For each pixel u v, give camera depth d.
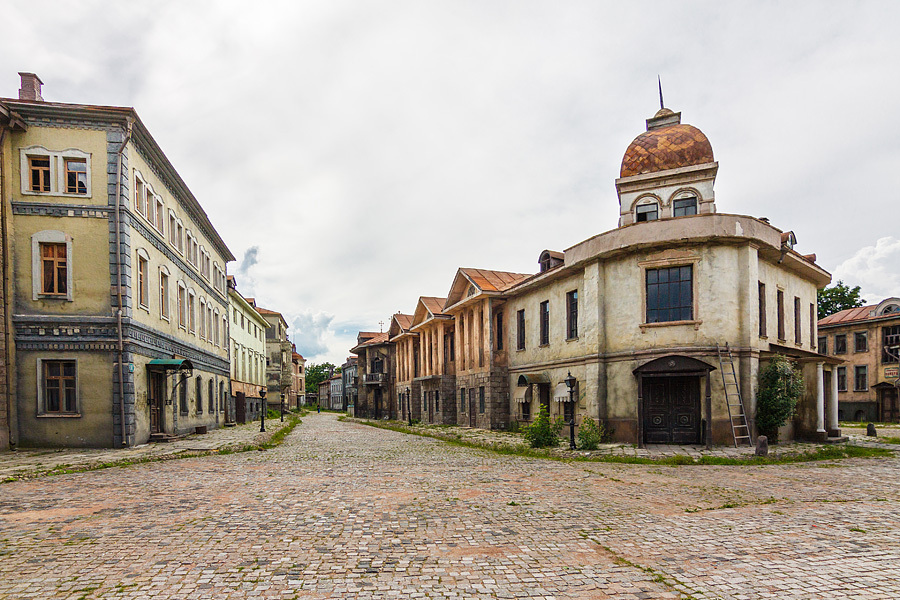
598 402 20.05
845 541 7.03
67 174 18.91
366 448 20.17
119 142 19.11
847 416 43.81
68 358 18.39
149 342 20.94
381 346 53.81
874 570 5.89
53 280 18.72
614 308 20.14
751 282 18.34
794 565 6.08
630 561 6.26
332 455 17.56
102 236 18.80
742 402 18.00
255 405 48.03
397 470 13.77
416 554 6.53
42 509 9.08
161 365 20.61
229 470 13.82
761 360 18.72
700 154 21.44
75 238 18.69
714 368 17.17
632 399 19.28
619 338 19.88
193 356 27.59
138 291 20.23
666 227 18.70
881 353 41.78
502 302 30.17
